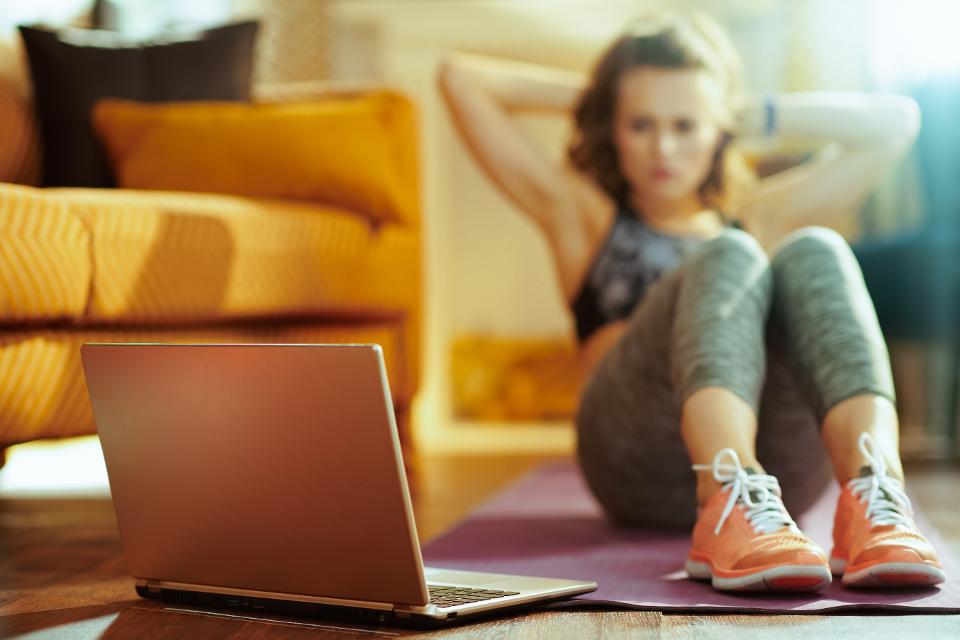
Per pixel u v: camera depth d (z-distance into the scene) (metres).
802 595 1.17
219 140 2.25
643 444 1.62
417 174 2.57
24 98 2.33
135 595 1.28
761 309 1.37
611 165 2.41
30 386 1.52
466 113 2.45
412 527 1.00
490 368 3.94
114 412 1.16
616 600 1.17
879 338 1.33
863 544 1.18
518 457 3.30
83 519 2.09
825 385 1.31
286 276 2.03
